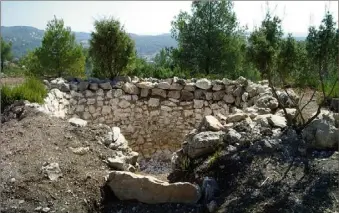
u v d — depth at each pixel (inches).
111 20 354.3
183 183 150.9
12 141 199.6
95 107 330.3
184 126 338.6
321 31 169.8
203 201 148.2
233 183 152.3
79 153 192.1
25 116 243.4
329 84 264.2
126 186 157.0
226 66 557.9
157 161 327.6
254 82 342.6
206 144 178.9
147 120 338.6
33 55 507.5
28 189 152.3
